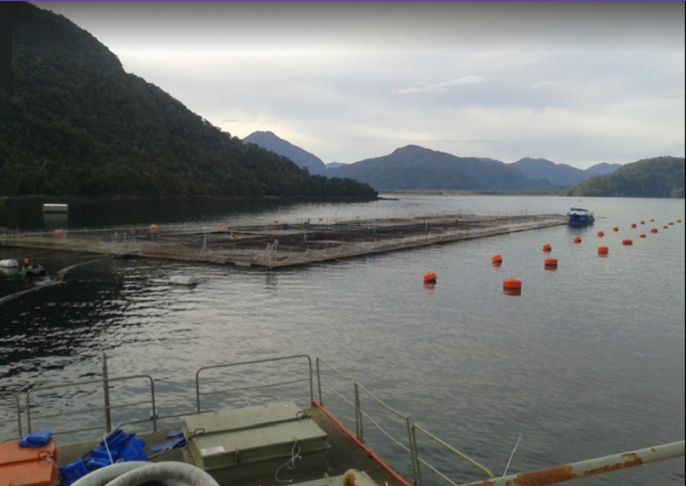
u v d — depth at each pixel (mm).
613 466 3793
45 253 66062
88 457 9227
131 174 195000
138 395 23875
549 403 23688
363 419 21859
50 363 27906
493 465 18578
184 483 4383
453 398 24094
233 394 24172
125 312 38906
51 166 178875
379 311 40500
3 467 7895
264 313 39250
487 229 108188
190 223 120938
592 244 94250
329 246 76500
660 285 54469
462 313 40375
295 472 9031
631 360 29828
